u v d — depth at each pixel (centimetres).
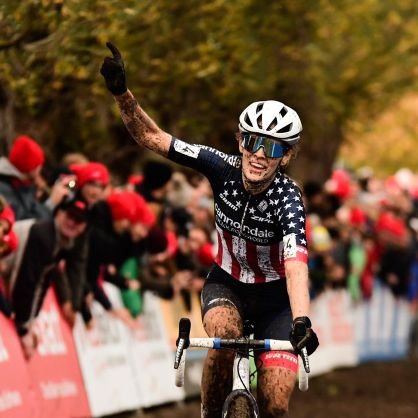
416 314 3909
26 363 1706
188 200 2342
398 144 4647
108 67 1263
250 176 1276
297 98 2984
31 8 1794
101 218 1964
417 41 3362
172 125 2597
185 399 2334
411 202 4075
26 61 1898
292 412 2305
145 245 2089
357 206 3428
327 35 3038
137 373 2119
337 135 3481
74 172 1873
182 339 1175
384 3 3272
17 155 1772
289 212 1274
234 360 1245
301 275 1224
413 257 3822
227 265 1352
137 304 2120
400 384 2888
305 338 1146
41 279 1698
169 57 2286
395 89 3462
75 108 2270
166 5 2158
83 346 1920
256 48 2622
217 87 2494
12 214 1602
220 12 2358
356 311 3353
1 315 1659
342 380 2914
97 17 1872
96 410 1931
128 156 2703
